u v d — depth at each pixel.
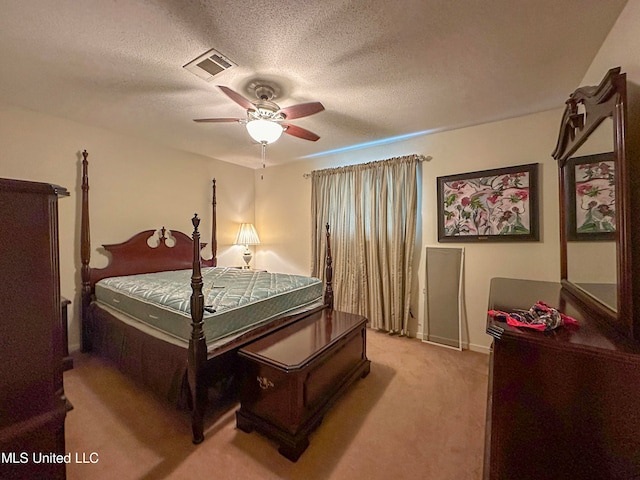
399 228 3.30
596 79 1.72
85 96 2.25
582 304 1.46
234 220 4.54
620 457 0.89
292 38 1.55
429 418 1.88
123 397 2.08
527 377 1.02
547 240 2.62
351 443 1.66
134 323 2.19
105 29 1.47
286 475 1.43
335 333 2.06
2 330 0.71
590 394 0.93
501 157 2.79
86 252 2.83
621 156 1.05
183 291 2.27
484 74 1.94
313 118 2.71
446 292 3.11
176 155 3.74
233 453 1.57
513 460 1.04
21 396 0.75
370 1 1.29
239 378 1.79
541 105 2.45
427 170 3.22
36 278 0.77
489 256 2.89
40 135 2.62
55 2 1.28
